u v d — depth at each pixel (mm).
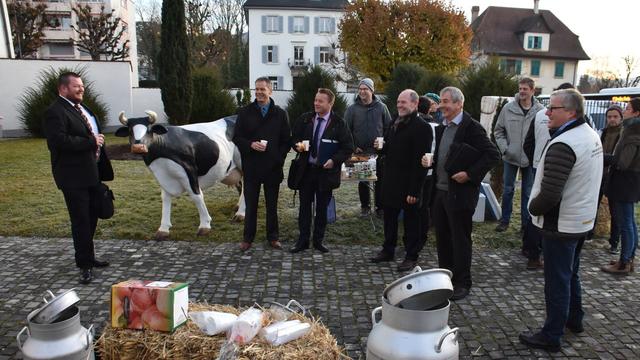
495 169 8086
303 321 2807
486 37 43531
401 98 4691
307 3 47000
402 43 23734
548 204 3115
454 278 4383
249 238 5473
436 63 23719
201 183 6039
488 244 5844
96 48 32562
